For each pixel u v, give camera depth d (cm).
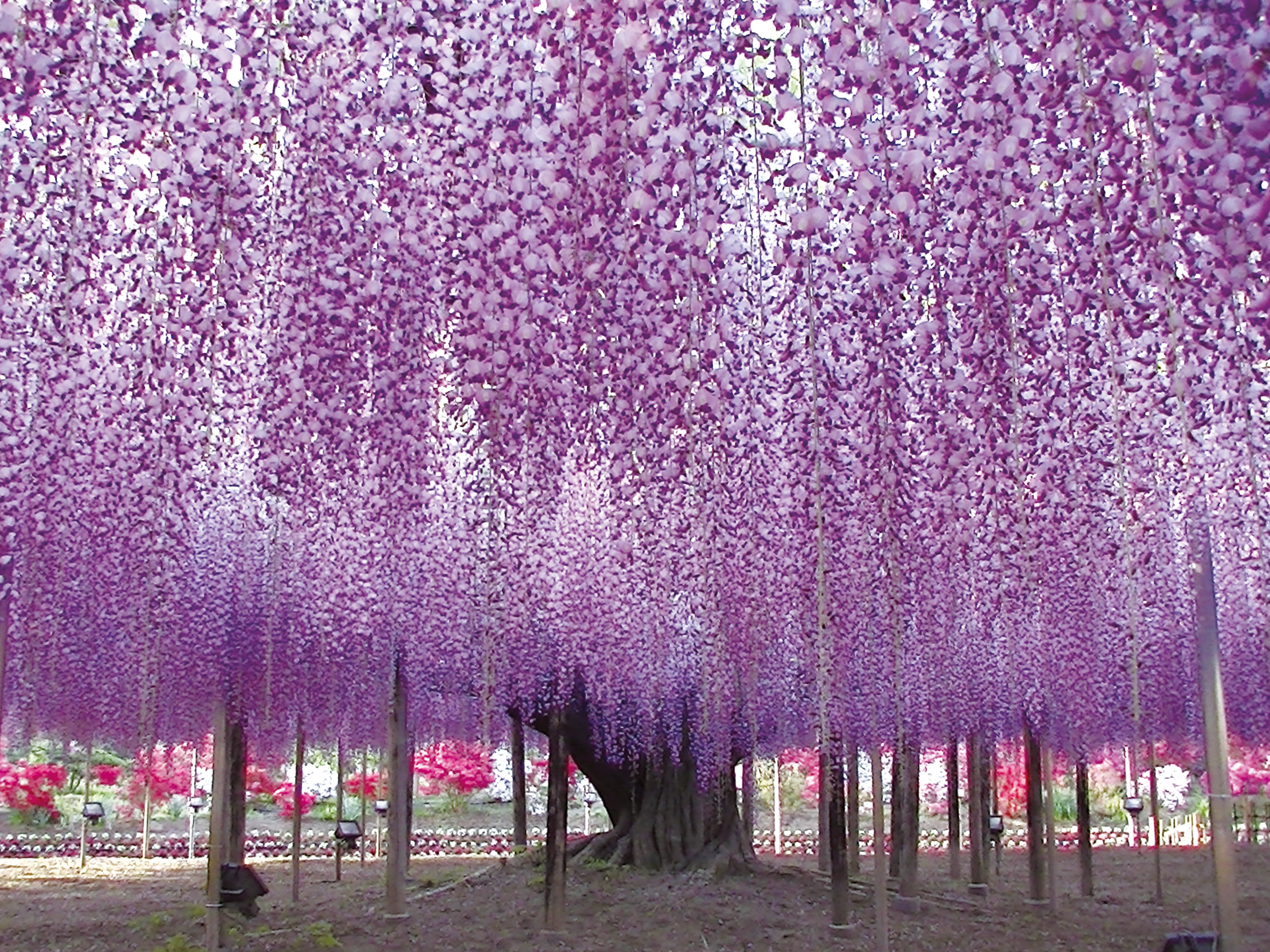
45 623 546
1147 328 269
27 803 1418
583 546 566
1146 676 743
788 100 262
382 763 1221
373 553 535
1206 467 396
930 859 1212
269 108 336
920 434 381
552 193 295
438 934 674
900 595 488
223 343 359
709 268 290
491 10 317
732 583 431
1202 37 204
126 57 308
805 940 666
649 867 834
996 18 258
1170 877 1020
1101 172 252
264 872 1048
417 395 376
